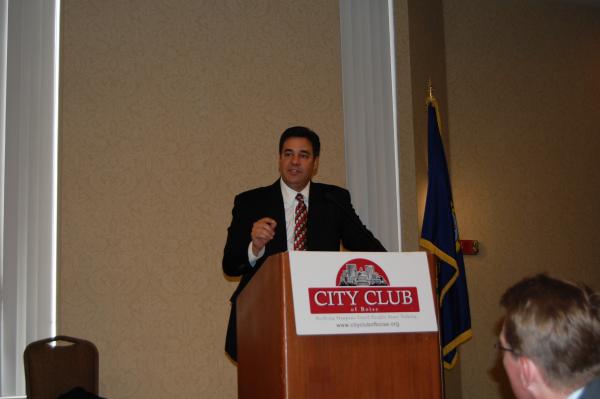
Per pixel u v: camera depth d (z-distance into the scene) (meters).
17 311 3.62
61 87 3.85
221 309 3.90
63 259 3.71
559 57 5.40
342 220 2.49
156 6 4.08
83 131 3.85
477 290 4.78
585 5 5.57
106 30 3.97
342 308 1.65
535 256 5.01
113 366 3.70
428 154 4.20
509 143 5.09
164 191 3.92
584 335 1.00
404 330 1.68
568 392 1.02
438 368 1.69
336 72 4.33
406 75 4.35
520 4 5.34
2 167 3.69
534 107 5.23
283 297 1.62
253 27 4.23
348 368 1.62
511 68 5.21
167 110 4.00
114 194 3.84
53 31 3.90
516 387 1.09
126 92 3.95
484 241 4.87
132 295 3.78
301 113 4.22
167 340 3.79
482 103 5.06
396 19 4.42
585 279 5.15
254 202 2.53
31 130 3.77
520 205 5.04
